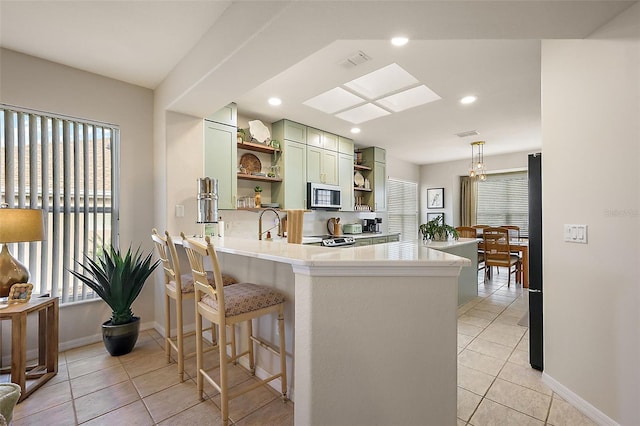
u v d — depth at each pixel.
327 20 1.53
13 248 2.36
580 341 1.72
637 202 1.42
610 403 1.55
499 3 1.38
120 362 2.29
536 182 2.21
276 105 3.46
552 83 1.91
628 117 1.45
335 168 4.64
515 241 5.17
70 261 2.61
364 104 3.43
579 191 1.72
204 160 3.07
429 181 7.27
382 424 1.30
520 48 2.28
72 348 2.55
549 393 1.89
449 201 6.94
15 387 1.15
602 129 1.58
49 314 2.08
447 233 4.10
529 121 4.01
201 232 3.03
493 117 3.86
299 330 1.34
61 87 2.53
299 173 4.10
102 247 2.70
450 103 3.39
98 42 2.22
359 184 5.34
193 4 1.85
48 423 1.62
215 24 2.02
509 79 2.80
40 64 2.43
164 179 2.81
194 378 2.07
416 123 4.12
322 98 3.46
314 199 4.23
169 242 2.06
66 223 2.58
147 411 1.72
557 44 1.86
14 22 1.97
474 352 2.48
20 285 1.97
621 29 1.47
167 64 2.55
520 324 3.12
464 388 1.96
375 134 4.68
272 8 1.55
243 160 3.81
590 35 1.63
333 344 1.29
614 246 1.53
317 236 4.98
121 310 2.46
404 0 1.38
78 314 2.60
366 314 1.29
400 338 1.29
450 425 1.29
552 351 1.93
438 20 1.52
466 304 3.83
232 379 2.05
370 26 1.58
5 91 2.28
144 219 2.96
